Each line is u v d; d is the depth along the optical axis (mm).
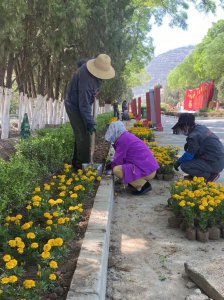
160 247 2473
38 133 5336
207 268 2021
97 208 2641
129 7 11406
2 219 2270
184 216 2713
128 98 45062
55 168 3807
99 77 3602
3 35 6004
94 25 9117
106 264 2078
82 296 1498
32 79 11906
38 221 2373
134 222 2945
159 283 2010
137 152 3512
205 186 3160
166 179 4305
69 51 10234
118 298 1868
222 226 2643
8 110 7812
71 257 1914
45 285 1579
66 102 3793
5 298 1456
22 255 1908
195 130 3631
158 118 11398
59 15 7004
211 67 29016
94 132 3773
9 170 2600
